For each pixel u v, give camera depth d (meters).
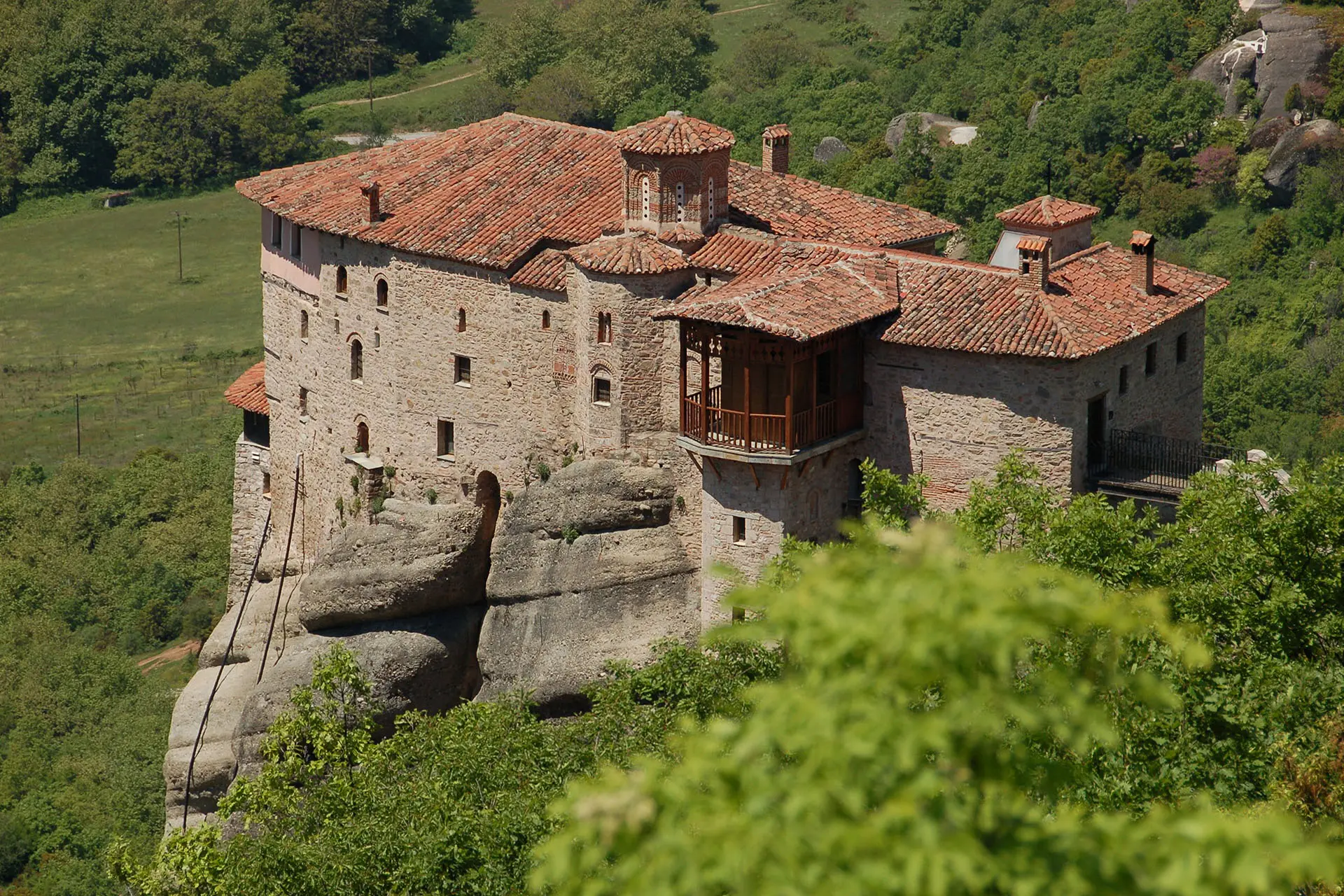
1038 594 25.41
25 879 114.12
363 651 88.56
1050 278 76.38
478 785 59.44
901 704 25.25
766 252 79.38
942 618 24.64
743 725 26.94
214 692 98.19
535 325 84.06
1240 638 55.19
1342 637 55.50
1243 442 116.19
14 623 145.62
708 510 76.88
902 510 75.00
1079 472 73.44
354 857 56.91
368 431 92.69
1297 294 130.88
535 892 44.69
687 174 80.00
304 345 96.25
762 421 73.94
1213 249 139.00
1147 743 45.69
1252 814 41.53
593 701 69.12
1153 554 56.72
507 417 86.31
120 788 119.94
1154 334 77.56
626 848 25.50
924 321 74.56
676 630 81.75
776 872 23.77
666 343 80.06
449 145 95.12
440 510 88.56
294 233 95.56
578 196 86.75
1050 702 28.95
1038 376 72.56
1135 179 145.62
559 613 83.62
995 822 25.00
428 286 87.50
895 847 23.72
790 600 25.69
